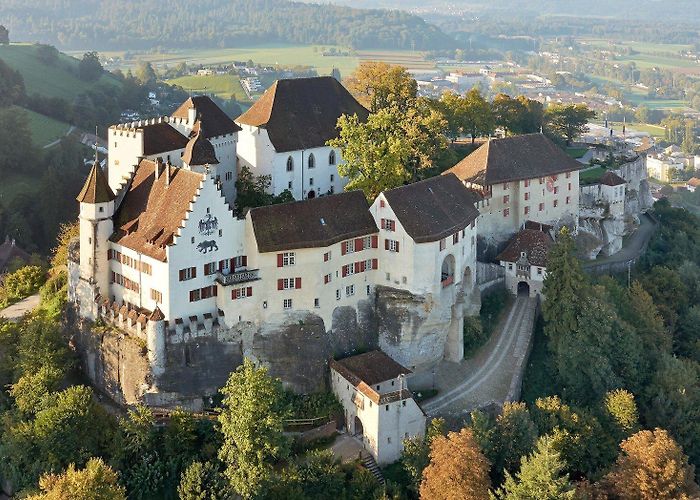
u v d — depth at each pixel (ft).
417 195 437.17
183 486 348.59
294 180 524.52
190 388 393.91
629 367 459.32
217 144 512.22
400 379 395.96
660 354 485.15
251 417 346.95
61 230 613.52
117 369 404.77
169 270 379.96
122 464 367.86
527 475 346.54
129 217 415.64
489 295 506.48
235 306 396.78
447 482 346.33
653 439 381.19
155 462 365.20
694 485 372.38
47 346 419.95
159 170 416.05
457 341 451.53
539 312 505.25
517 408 390.42
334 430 399.24
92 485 328.08
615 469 380.58
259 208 401.08
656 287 561.02
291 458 372.38
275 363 408.67
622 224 616.39
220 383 399.03
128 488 361.10
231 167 527.81
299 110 537.24
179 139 487.61
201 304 394.11
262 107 536.42
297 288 407.85
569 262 472.44
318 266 408.46
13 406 408.05
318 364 414.41
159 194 408.87
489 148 548.72
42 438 368.27
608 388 444.14
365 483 363.56
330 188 545.85
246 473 346.74
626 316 505.25
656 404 447.42
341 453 385.09
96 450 374.22
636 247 625.82
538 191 554.87
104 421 381.19
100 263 417.49
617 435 415.85
